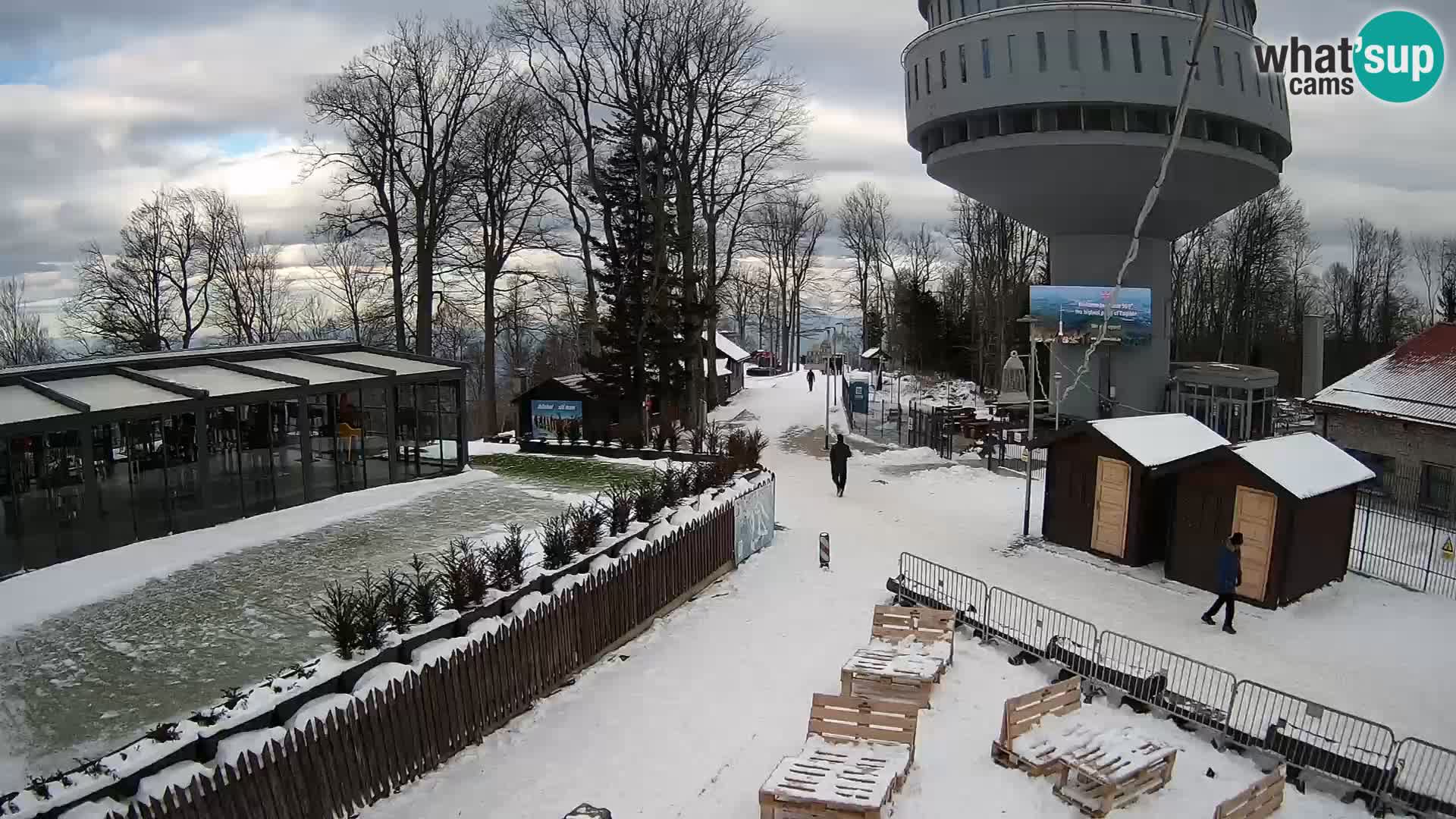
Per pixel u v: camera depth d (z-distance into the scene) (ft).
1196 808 36.04
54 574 58.39
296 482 78.84
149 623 50.57
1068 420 140.87
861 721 39.27
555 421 118.32
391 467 86.74
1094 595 63.26
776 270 293.43
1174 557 66.03
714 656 52.75
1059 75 124.88
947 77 133.49
